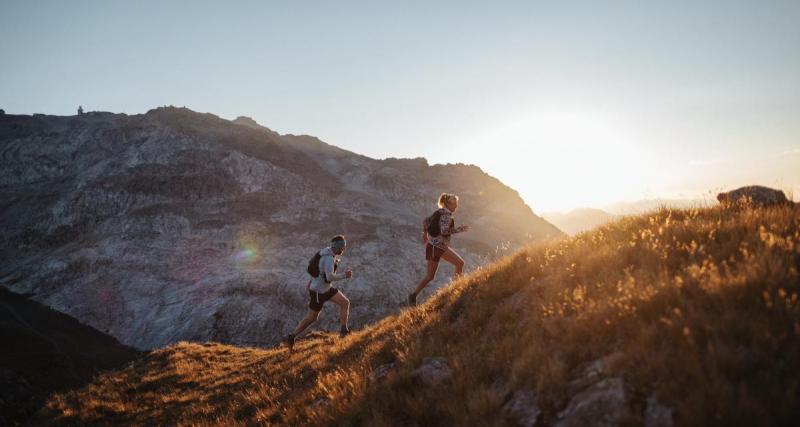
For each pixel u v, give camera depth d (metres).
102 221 133.00
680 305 3.91
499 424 3.75
